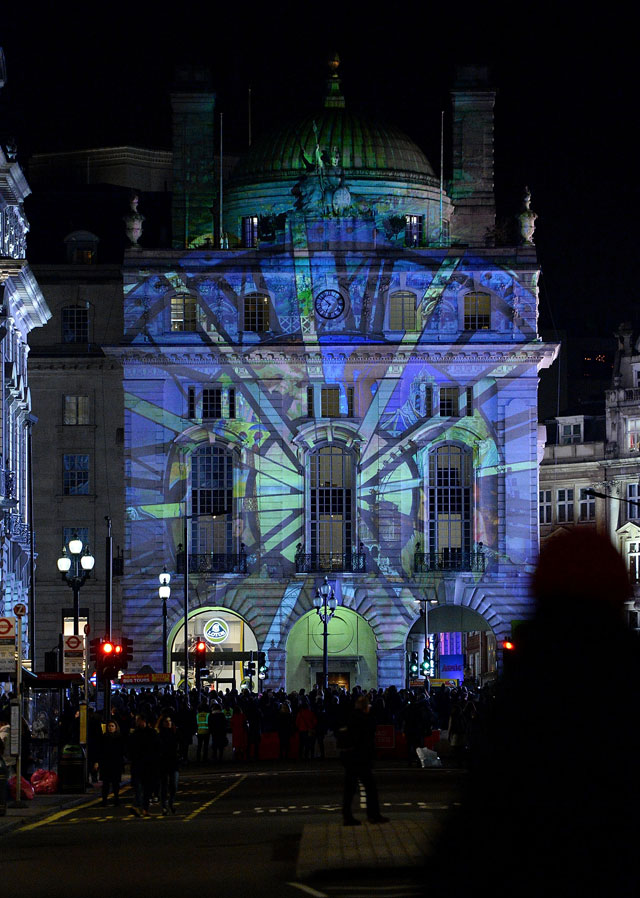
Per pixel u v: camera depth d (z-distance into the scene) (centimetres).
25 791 4553
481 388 11500
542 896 520
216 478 11462
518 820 526
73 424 12200
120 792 5125
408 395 11494
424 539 11450
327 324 11469
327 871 2362
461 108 12175
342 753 3112
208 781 5706
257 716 7350
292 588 11350
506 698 538
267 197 11775
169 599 11288
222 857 2816
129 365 11375
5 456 8438
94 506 12162
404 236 11588
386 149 11875
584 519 14112
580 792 521
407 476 11462
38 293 9325
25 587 9294
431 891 540
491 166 12175
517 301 11494
